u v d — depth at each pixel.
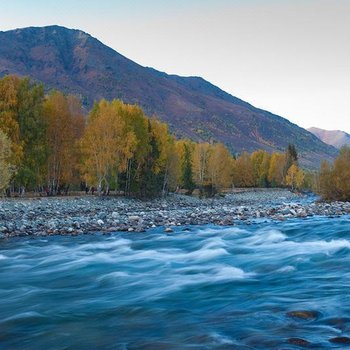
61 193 66.94
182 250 23.27
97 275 17.55
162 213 44.59
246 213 44.19
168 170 80.75
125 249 23.86
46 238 28.03
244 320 10.76
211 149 97.62
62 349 9.42
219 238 26.95
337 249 20.72
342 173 63.09
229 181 97.94
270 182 157.00
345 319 10.46
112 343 9.62
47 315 11.95
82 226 33.19
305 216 40.81
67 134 62.16
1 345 9.77
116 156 63.34
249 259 19.56
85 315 11.89
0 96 55.88
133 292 14.48
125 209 52.69
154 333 10.20
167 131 82.00
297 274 15.97
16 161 53.38
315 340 9.12
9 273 18.38
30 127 56.09
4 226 31.86
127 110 70.50
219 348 8.93
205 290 14.23
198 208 56.72
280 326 10.14
